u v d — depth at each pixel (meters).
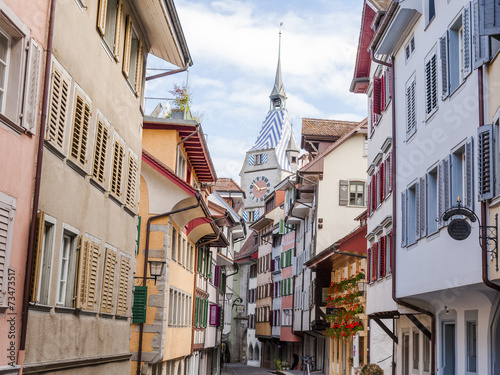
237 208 58.62
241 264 79.81
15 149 10.16
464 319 16.03
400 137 18.97
